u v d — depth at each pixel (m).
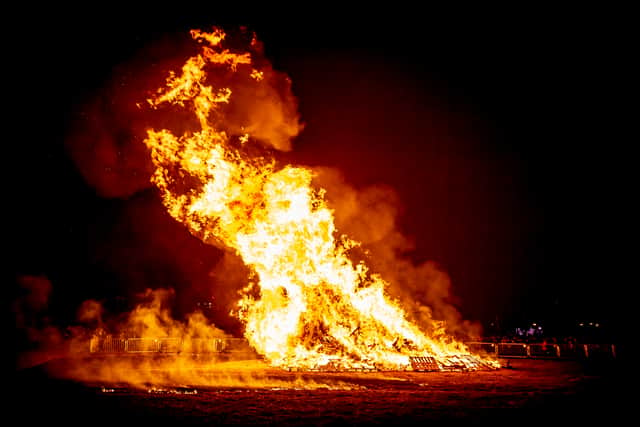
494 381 17.45
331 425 10.56
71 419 11.12
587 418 11.20
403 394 14.59
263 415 11.57
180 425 10.57
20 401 13.36
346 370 19.89
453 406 12.68
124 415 11.54
